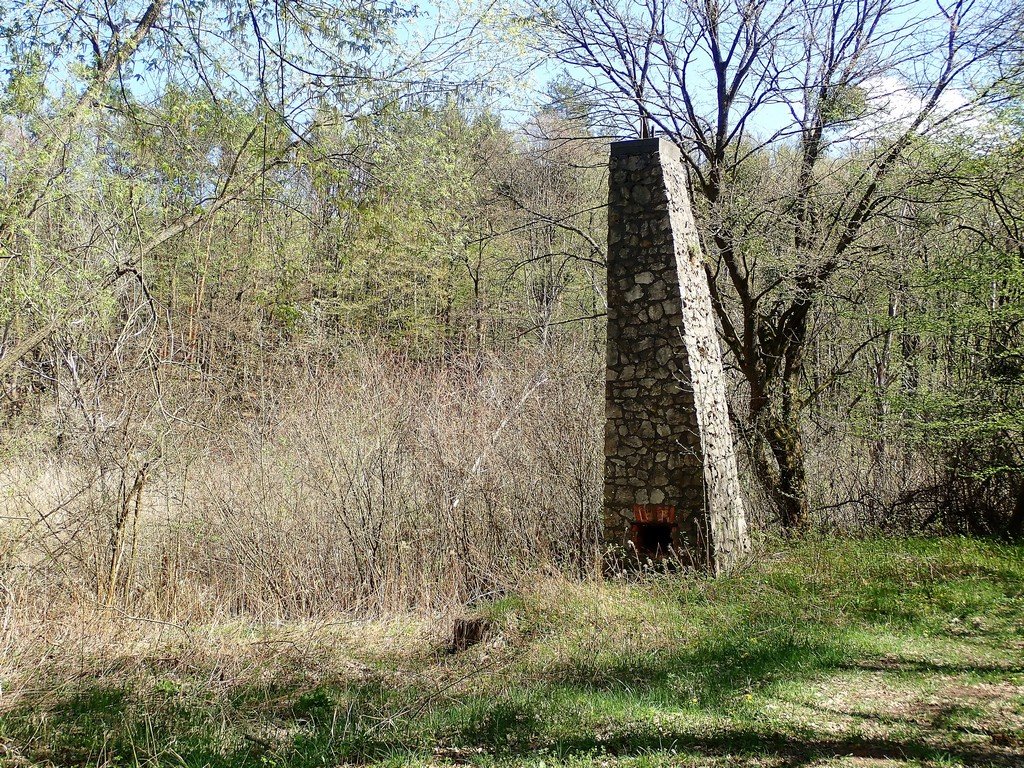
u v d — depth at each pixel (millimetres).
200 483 12938
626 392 12445
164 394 11844
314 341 16766
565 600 10125
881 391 16344
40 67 9055
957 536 14148
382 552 12422
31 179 9008
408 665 8641
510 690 7168
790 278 14688
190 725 6590
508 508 13258
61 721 6715
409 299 26781
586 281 23234
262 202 10641
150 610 11047
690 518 11844
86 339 11680
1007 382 14422
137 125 10023
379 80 9977
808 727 5957
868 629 8875
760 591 10555
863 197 14914
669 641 8633
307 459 13625
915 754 5387
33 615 10070
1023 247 14289
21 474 11586
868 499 16125
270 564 12172
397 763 5477
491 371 17047
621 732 5961
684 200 13188
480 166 16875
